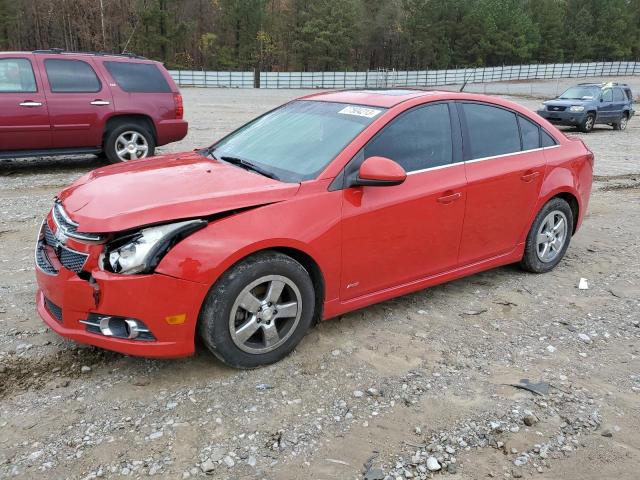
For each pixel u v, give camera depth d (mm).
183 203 3217
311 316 3686
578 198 5410
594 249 6211
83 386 3303
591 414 3213
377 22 79750
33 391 3242
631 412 3254
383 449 2865
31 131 9016
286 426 3004
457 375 3559
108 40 65375
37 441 2836
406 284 4211
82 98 9367
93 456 2742
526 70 64000
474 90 47062
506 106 4895
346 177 3729
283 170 3830
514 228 4883
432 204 4133
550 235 5285
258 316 3418
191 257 3117
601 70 68312
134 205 3219
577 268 5574
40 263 3469
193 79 48312
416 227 4078
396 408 3197
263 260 3350
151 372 3449
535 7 81062
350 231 3711
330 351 3768
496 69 62469
